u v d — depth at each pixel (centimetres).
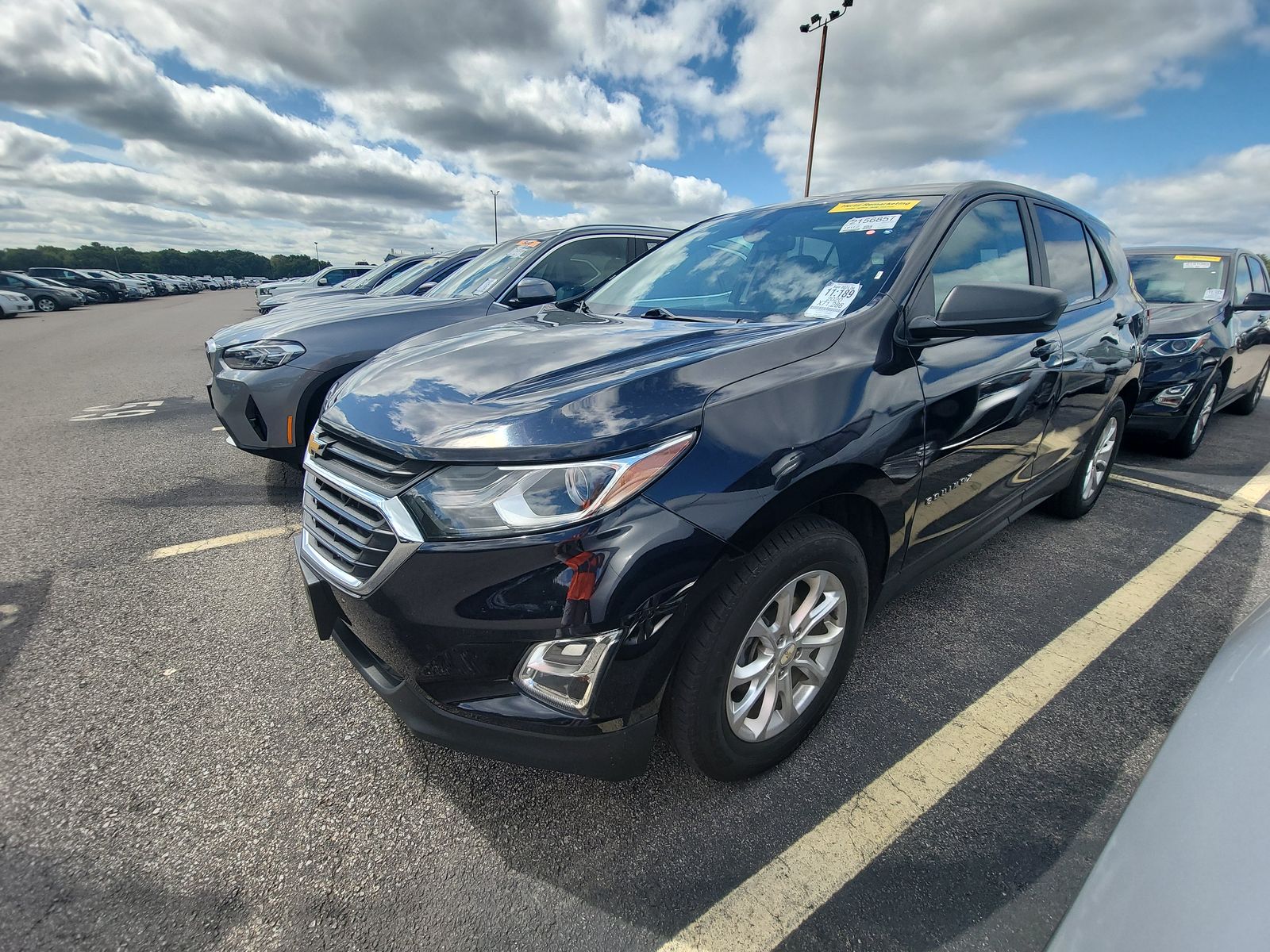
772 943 142
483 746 155
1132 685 231
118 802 182
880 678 235
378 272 1102
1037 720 212
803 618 185
